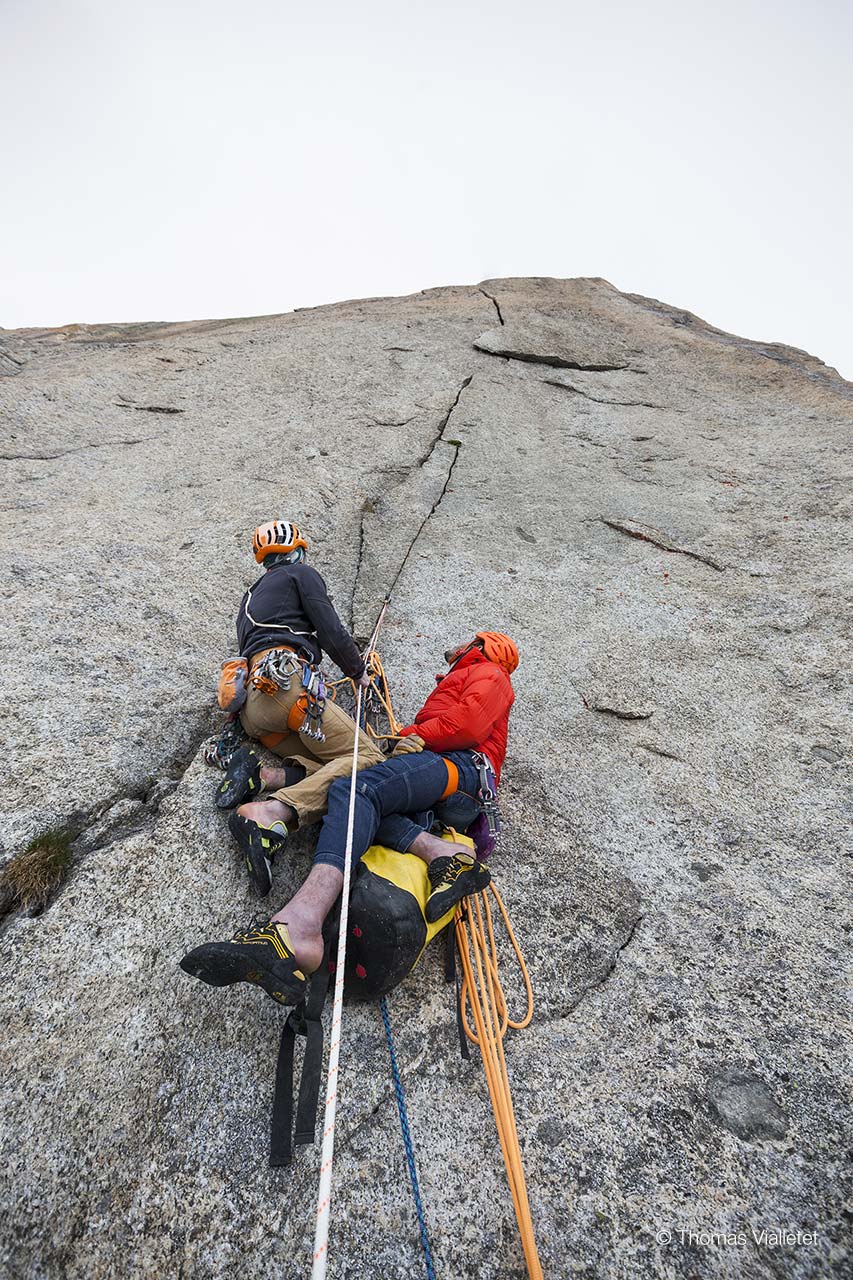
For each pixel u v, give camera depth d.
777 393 7.95
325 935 2.54
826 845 3.43
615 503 6.14
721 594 5.15
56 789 2.97
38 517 4.94
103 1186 2.08
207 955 2.18
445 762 2.94
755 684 4.42
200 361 7.77
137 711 3.46
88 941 2.48
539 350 8.30
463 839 2.88
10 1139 2.09
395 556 5.30
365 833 2.59
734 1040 2.60
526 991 2.72
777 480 6.33
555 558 5.50
